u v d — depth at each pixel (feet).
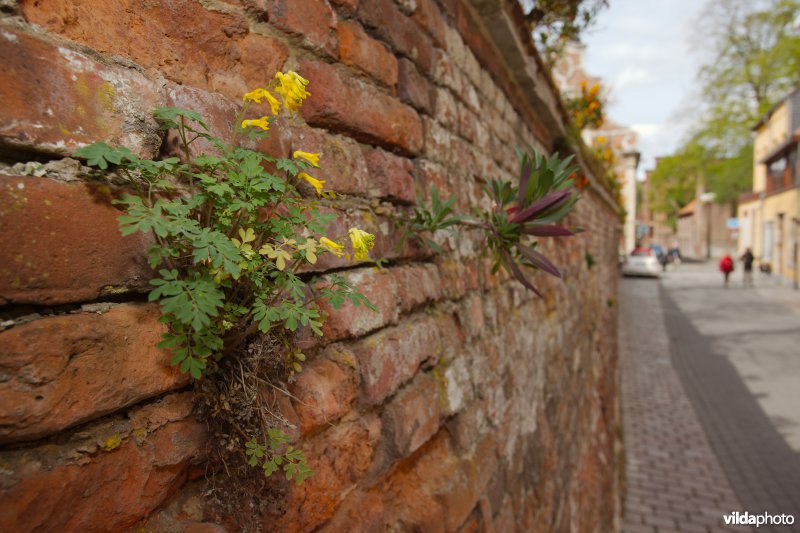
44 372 1.93
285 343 3.02
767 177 85.25
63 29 2.16
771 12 86.84
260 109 3.22
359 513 3.79
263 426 2.76
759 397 32.48
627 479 25.13
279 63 3.39
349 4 4.13
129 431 2.28
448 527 4.87
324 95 3.78
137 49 2.47
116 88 2.32
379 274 4.39
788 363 38.11
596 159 22.30
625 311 59.26
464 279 6.48
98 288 2.16
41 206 1.98
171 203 2.23
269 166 3.19
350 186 4.07
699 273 100.73
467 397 6.02
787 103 76.59
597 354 22.61
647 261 92.12
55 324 1.99
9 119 1.91
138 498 2.29
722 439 27.94
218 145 2.53
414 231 4.89
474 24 7.45
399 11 5.01
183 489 2.59
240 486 2.76
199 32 2.82
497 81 8.82
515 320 8.65
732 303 62.39
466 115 7.07
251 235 2.49
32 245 1.93
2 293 1.84
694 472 25.20
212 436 2.64
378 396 4.02
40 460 1.96
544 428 10.36
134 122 2.39
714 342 45.42
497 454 6.88
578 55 32.65
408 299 4.78
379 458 4.13
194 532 2.53
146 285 2.36
